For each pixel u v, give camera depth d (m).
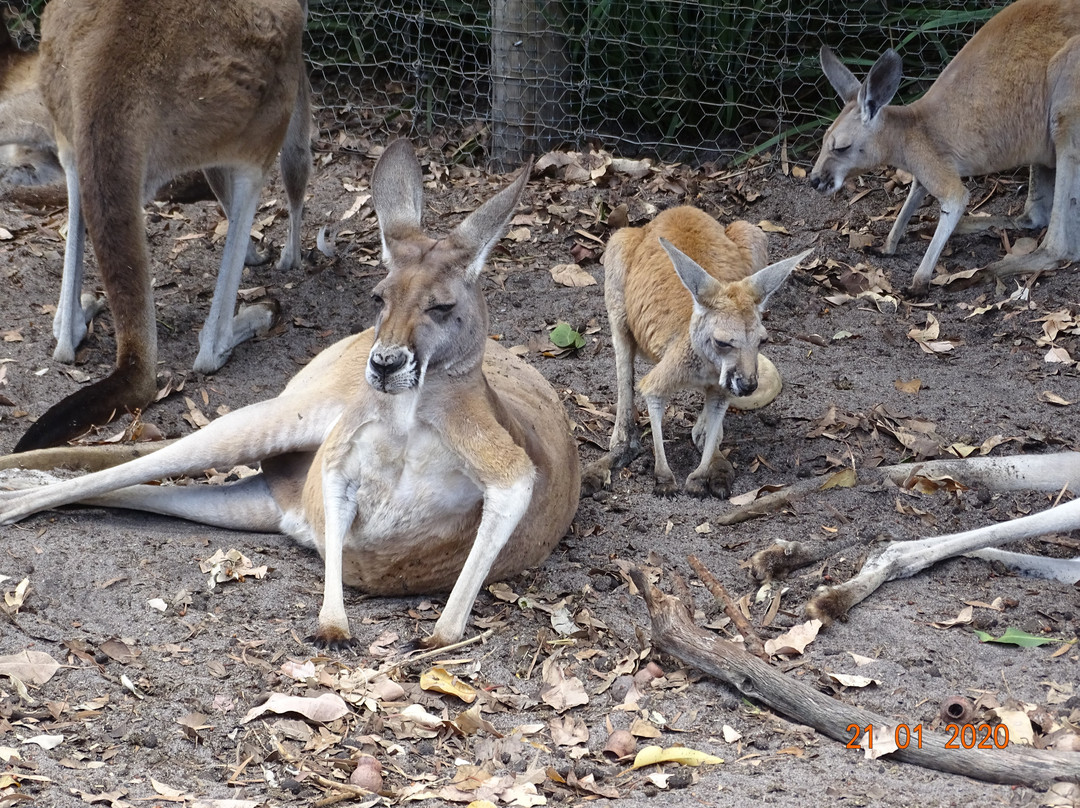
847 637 3.86
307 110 6.45
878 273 6.69
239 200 5.79
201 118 5.49
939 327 6.25
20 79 6.39
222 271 5.79
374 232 7.21
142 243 5.30
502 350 4.87
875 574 4.14
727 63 8.15
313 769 3.13
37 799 2.86
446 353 3.82
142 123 5.30
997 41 6.58
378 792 3.03
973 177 7.73
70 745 3.13
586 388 5.86
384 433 3.90
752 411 5.53
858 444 5.28
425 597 4.20
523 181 3.91
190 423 5.44
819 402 5.59
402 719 3.36
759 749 3.28
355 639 3.77
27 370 5.66
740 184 7.57
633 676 3.64
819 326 6.32
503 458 3.90
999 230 6.99
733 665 3.48
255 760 3.15
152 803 2.90
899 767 3.15
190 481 4.89
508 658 3.73
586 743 3.32
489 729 3.36
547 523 4.30
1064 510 4.26
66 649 3.54
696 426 5.27
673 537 4.59
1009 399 5.60
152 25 5.33
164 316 6.34
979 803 2.94
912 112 6.62
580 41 8.09
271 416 4.31
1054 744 3.22
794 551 4.30
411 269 3.82
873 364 5.95
